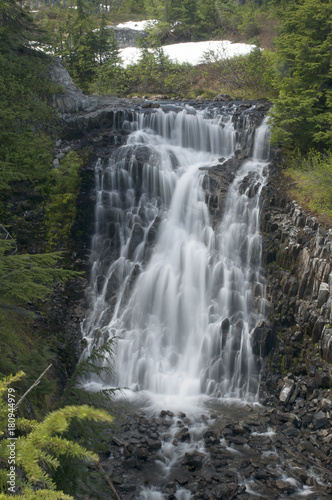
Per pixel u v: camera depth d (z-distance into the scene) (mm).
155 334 15148
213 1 39344
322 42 18422
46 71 21594
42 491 2775
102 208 17703
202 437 10891
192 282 15773
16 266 7891
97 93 27703
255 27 35344
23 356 9234
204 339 14422
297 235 14320
